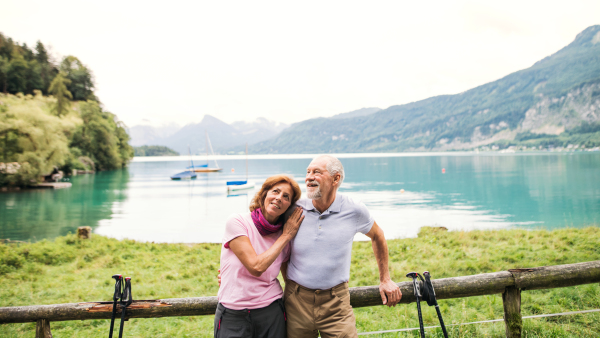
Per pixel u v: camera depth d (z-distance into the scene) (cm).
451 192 3828
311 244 258
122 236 1939
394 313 586
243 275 249
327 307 258
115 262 1103
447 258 991
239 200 3547
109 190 4419
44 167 4531
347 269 269
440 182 4919
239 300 246
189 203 3328
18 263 1048
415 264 939
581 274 302
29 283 874
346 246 262
